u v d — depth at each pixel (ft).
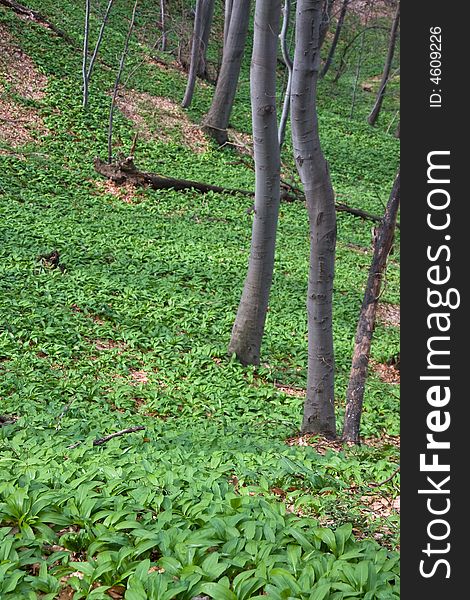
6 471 19.48
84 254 60.23
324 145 130.11
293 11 154.10
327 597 13.75
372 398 44.96
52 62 104.83
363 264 79.92
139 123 101.91
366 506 21.98
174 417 34.83
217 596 13.46
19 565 14.58
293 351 51.03
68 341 42.93
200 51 131.03
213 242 72.74
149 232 71.00
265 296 45.96
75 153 86.63
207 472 21.83
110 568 14.43
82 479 18.86
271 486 21.95
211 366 43.86
